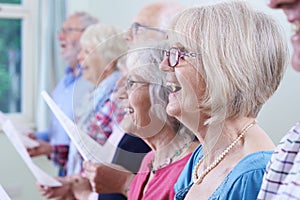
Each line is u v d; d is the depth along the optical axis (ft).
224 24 2.93
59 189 6.53
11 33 11.85
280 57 3.00
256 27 2.96
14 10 11.72
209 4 3.11
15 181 9.91
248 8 3.04
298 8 1.92
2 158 10.16
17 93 12.09
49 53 11.07
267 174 2.47
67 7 11.28
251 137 3.00
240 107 2.97
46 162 10.54
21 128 8.68
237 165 2.87
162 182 3.63
